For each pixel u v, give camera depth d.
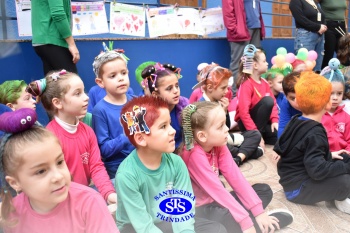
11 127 0.95
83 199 1.05
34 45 2.54
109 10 3.78
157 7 3.88
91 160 1.72
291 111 2.54
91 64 3.19
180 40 3.81
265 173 2.29
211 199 1.55
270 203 1.85
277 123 2.96
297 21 4.23
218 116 1.48
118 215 1.35
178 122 1.97
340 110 2.14
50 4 2.39
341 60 3.27
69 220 1.04
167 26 3.84
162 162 1.35
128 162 1.32
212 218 1.47
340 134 2.13
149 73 1.87
